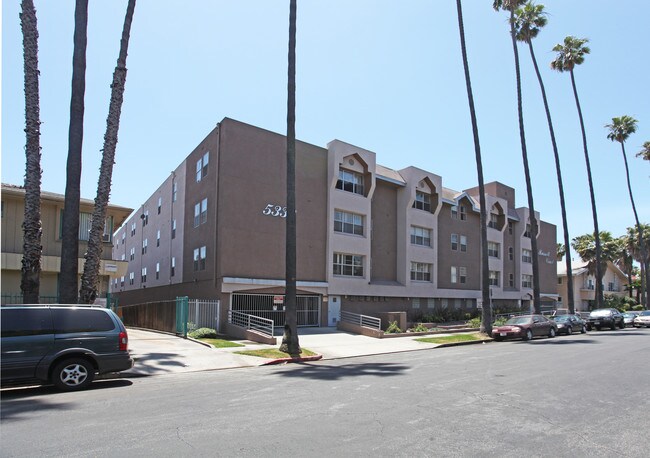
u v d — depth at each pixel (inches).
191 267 1060.5
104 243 884.6
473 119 1013.8
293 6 700.0
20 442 214.2
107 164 545.0
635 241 2380.7
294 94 690.2
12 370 335.0
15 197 788.6
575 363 530.0
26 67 502.3
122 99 562.6
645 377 425.7
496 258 1616.6
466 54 1039.0
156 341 719.7
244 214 923.4
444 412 282.5
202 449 205.2
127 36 571.5
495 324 1122.7
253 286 909.2
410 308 1256.2
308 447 209.8
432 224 1343.5
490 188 1704.0
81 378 360.8
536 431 242.5
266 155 975.0
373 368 501.4
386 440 222.7
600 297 1553.9
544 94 1409.9
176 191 1244.5
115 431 233.3
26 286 481.7
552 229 2000.5
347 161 1111.0
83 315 372.2
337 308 1063.6
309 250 1020.5
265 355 599.2
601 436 235.0
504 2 1229.1
